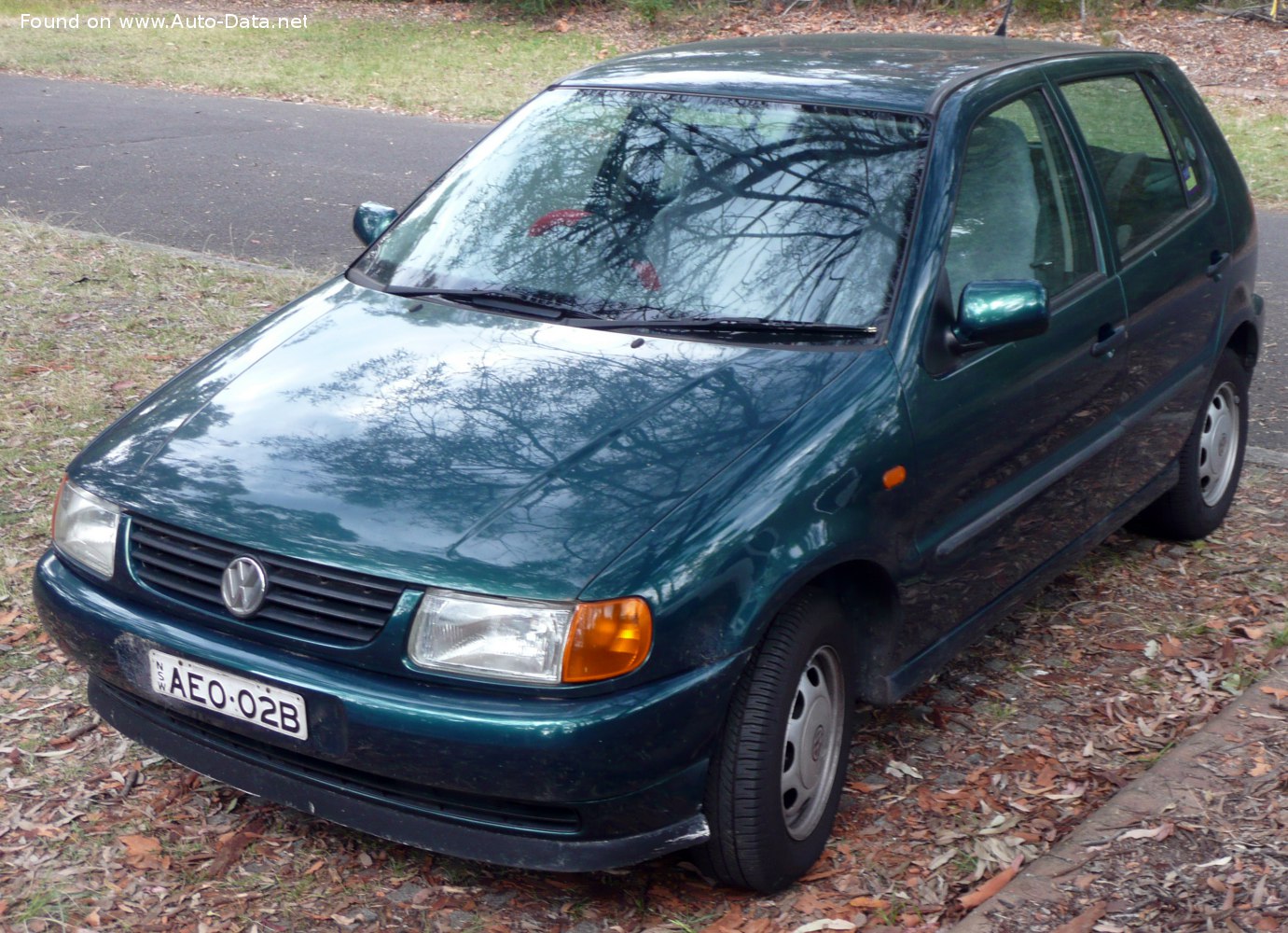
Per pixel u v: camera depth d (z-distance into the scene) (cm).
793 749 317
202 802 350
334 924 308
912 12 1922
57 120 1372
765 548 294
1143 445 453
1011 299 338
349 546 288
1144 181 463
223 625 300
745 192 380
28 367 650
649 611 278
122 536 317
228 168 1152
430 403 328
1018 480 382
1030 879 318
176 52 1905
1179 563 507
